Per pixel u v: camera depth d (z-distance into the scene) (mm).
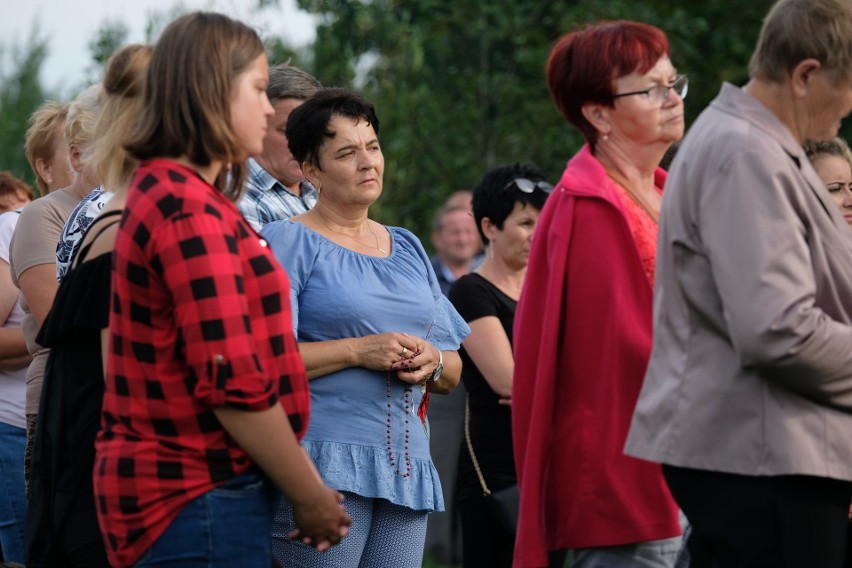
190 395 4801
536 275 6242
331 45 16344
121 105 5324
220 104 4938
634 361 5863
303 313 6836
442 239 14102
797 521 4977
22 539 8203
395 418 6879
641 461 5855
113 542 4832
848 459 4992
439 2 17469
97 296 5016
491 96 17719
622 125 6160
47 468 5133
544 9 18125
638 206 6203
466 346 8148
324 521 5004
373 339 6758
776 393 4988
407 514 6906
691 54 18734
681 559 6434
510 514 7738
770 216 4918
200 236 4715
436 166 17516
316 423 6715
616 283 5918
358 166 7051
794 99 5266
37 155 8539
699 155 5191
